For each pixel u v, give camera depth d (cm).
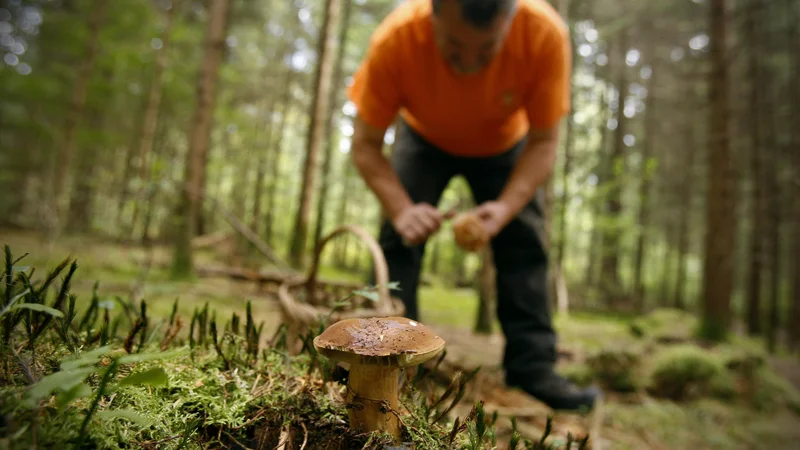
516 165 223
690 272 2134
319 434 90
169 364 102
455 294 973
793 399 449
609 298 1291
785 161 1202
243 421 93
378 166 220
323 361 98
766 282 1522
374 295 111
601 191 797
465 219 185
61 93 854
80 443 60
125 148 1066
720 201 686
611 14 1430
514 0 167
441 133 235
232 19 1232
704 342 618
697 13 1369
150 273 459
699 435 314
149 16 877
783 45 1145
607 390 393
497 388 269
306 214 840
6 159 914
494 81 203
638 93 1839
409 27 199
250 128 1095
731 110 702
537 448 98
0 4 948
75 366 60
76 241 543
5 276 90
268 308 356
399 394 104
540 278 248
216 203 413
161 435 81
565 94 215
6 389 67
